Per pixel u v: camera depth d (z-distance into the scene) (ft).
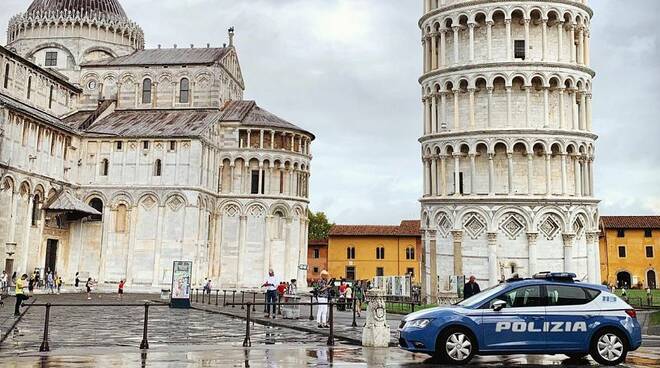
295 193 275.59
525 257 179.11
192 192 239.30
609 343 65.67
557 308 66.18
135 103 280.51
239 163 269.44
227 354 69.51
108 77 282.77
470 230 183.21
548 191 180.04
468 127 186.50
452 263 184.75
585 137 185.98
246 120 272.51
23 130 208.33
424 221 195.62
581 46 191.01
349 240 379.76
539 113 183.62
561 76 184.44
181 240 237.66
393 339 86.07
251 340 86.02
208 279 244.01
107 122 262.06
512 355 72.64
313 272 399.44
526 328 65.31
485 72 184.44
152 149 243.40
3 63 224.74
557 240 180.45
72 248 239.91
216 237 264.72
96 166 244.63
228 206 266.77
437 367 62.34
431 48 200.03
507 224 180.45
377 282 219.20
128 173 242.78
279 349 74.69
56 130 230.48
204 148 249.75
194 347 75.31
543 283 67.46
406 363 64.69
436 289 187.62
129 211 240.73
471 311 65.67
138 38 303.68
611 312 66.54
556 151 184.65
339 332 96.07
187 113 274.16
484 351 64.75
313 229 472.44
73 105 279.28
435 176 193.06
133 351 71.05
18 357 65.10
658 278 375.25
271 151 270.26
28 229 210.38
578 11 189.47
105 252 238.89
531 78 182.80
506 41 184.96
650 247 378.32
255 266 264.72
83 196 242.78
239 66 312.50
